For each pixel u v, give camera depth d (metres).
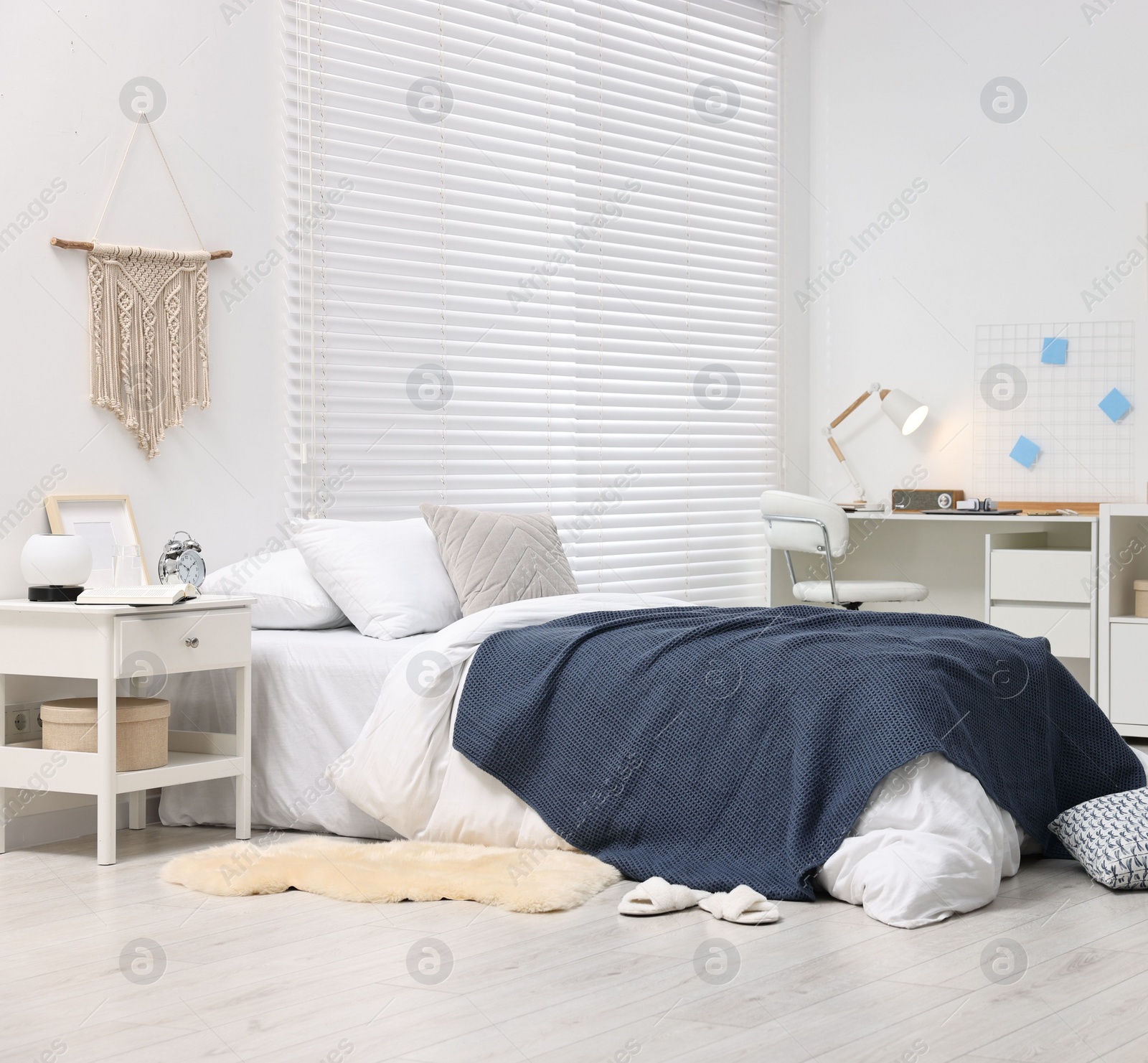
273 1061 1.86
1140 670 4.75
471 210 4.64
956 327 5.61
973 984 2.16
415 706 3.17
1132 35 5.23
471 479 4.64
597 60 5.12
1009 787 2.96
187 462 3.76
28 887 2.85
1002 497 5.51
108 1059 1.87
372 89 4.31
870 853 2.66
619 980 2.20
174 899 2.75
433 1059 1.86
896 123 5.75
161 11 3.69
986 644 3.14
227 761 3.29
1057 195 5.39
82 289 3.49
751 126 5.75
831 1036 1.93
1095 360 5.32
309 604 3.64
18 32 3.35
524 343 4.82
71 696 3.45
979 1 5.55
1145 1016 2.00
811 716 2.81
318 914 2.63
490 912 2.65
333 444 4.19
